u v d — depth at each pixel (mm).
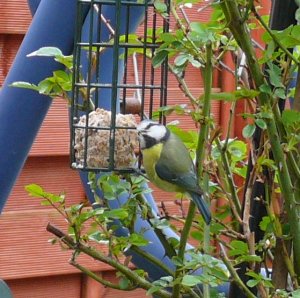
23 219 5457
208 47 3213
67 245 3508
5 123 3902
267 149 3543
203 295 3420
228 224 3902
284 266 3625
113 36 4000
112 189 3549
